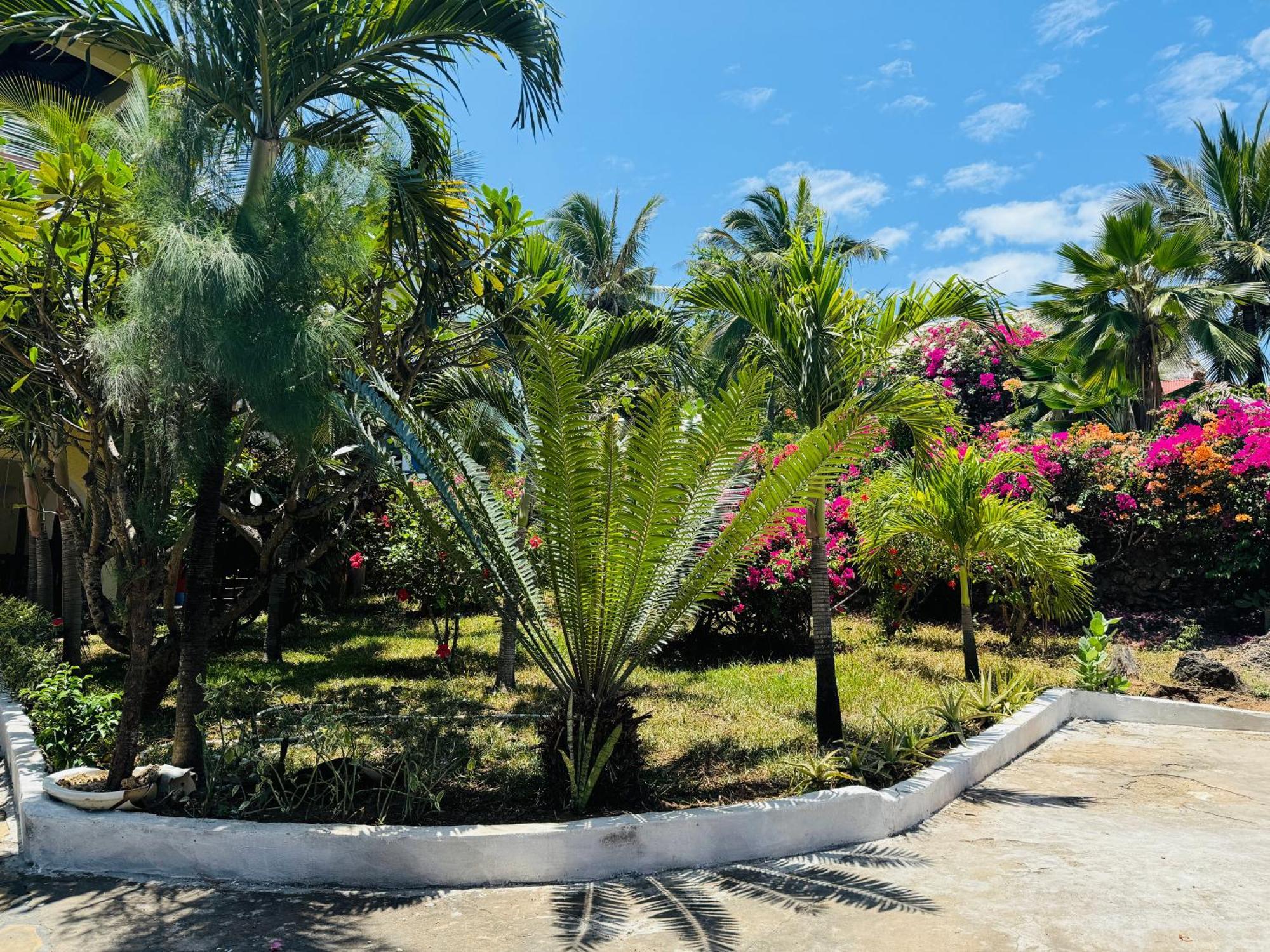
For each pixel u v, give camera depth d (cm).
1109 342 1504
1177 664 870
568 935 345
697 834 424
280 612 1005
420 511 497
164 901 373
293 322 427
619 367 768
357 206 478
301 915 361
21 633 796
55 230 487
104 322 456
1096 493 1080
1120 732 727
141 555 486
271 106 479
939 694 722
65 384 582
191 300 389
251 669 934
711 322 819
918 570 984
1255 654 899
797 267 622
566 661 549
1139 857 427
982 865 418
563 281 772
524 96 535
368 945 335
